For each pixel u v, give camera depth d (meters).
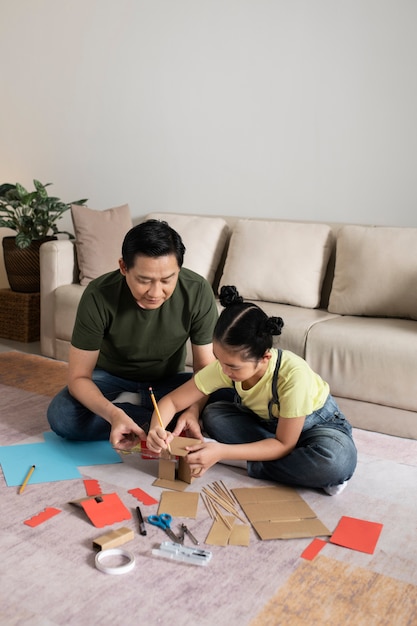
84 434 2.31
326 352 2.65
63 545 1.70
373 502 2.00
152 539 1.75
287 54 3.44
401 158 3.22
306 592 1.54
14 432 2.43
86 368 2.24
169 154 3.90
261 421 2.20
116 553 1.66
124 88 4.00
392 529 1.85
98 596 1.50
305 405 1.96
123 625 1.41
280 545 1.75
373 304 2.95
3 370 3.21
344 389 2.62
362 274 2.99
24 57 4.38
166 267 1.92
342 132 3.35
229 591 1.54
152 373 2.41
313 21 3.34
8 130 4.54
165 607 1.47
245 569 1.63
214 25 3.63
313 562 1.67
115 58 4.01
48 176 4.41
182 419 2.14
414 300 2.88
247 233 3.34
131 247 1.91
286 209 3.57
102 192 4.20
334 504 1.98
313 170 3.46
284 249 3.22
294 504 1.95
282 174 3.55
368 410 2.60
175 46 3.78
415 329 2.66
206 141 3.76
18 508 1.89
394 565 1.67
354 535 1.79
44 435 2.40
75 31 4.14
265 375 1.99
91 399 2.16
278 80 3.48
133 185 4.07
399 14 3.12
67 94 4.24
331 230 3.26
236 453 1.97
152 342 2.29
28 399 2.80
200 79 3.72
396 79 3.17
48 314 3.46
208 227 3.49
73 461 2.20
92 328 2.19
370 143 3.28
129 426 2.04
